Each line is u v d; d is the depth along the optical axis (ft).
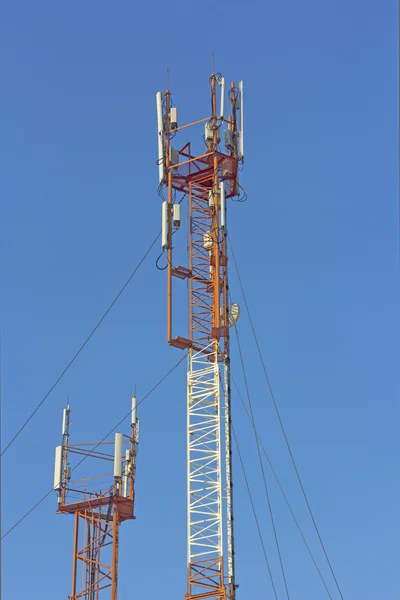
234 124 373.20
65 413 380.17
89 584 356.59
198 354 350.43
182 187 368.48
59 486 369.09
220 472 336.49
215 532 328.90
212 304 351.05
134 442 377.71
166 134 369.30
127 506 366.02
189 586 323.16
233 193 373.61
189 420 344.28
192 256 357.00
